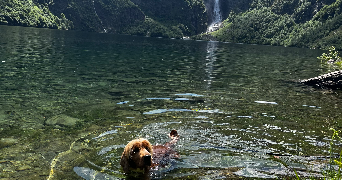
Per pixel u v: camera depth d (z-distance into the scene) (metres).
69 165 4.07
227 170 4.04
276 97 9.66
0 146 4.68
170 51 36.62
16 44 28.55
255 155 4.59
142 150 3.80
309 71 19.16
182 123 6.22
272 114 7.25
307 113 7.47
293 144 5.11
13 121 6.04
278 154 4.65
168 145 4.87
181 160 4.36
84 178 3.69
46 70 13.70
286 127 6.14
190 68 17.88
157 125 6.04
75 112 6.91
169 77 13.47
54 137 5.20
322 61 29.50
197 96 9.27
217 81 12.77
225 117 6.81
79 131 5.56
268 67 20.97
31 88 9.48
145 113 6.97
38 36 49.34
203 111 7.31
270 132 5.77
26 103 7.57
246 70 18.12
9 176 3.68
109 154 4.50
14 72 12.46
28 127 5.70
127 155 3.92
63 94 8.85
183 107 7.69
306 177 3.84
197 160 4.37
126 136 5.34
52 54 21.91
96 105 7.64
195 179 3.75
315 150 4.84
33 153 4.45
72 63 17.36
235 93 10.08
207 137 5.36
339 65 24.47
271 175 3.91
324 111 7.77
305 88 11.88
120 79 12.27
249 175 3.89
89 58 21.12
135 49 36.75
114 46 40.56
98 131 5.58
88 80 11.60
